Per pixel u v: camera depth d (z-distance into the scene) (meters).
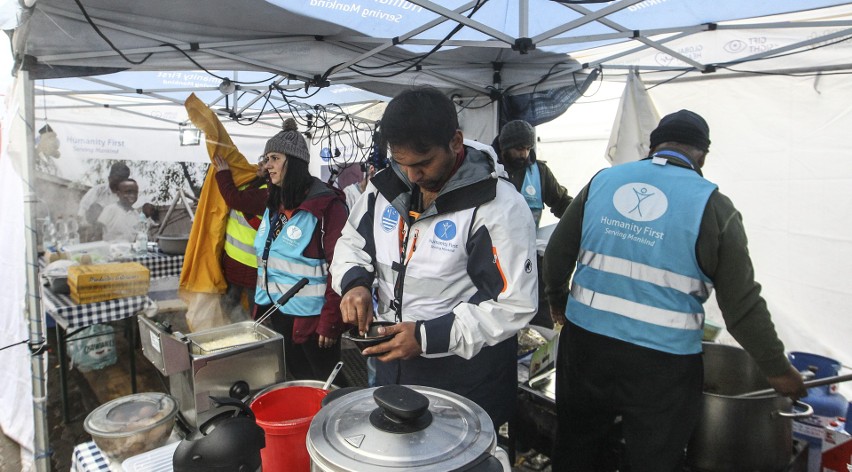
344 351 3.84
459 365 1.24
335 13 2.53
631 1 2.08
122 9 2.23
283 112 5.37
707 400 1.40
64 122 2.48
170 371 1.43
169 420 1.23
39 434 1.88
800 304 2.80
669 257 1.31
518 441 1.94
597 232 1.46
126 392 2.87
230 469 0.77
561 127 4.15
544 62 3.46
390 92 3.92
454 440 0.69
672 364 1.33
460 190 1.12
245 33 2.71
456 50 3.25
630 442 1.42
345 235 1.38
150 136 3.81
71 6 2.05
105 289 2.53
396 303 1.25
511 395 1.34
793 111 2.74
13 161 1.85
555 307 1.77
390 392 0.73
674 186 1.34
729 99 2.97
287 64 2.87
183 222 3.98
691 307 1.32
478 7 2.23
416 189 1.23
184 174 3.98
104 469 1.10
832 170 2.64
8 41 1.87
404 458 0.64
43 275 2.29
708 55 2.88
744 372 1.67
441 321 1.02
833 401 1.77
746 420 1.36
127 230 3.13
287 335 2.26
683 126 1.43
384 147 1.27
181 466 0.77
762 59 2.72
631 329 1.36
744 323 1.26
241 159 2.75
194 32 2.52
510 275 1.08
